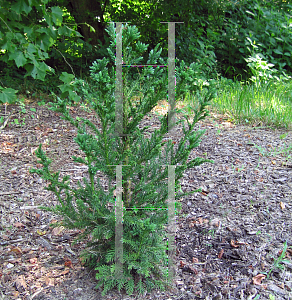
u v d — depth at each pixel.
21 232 2.44
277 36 7.69
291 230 2.39
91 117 4.84
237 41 7.48
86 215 1.86
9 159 3.57
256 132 4.40
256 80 6.31
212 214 2.63
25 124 4.56
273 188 2.96
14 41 3.89
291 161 3.48
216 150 3.83
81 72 6.63
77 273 2.03
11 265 2.09
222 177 3.20
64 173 3.30
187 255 2.19
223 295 1.86
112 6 7.55
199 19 7.63
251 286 1.92
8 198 2.85
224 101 5.38
